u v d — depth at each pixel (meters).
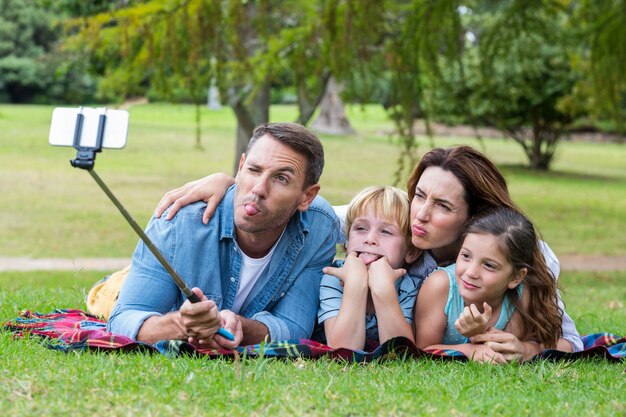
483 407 3.36
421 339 4.33
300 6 11.45
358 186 23.27
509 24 12.69
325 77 12.82
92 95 44.06
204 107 45.22
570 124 28.92
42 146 29.58
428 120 11.82
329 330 4.27
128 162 26.98
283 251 4.34
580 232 18.45
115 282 4.94
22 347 4.04
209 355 3.95
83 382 3.44
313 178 4.15
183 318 3.86
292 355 4.03
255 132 4.15
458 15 11.35
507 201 4.31
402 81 11.45
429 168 4.29
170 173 25.17
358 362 4.05
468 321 4.10
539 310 4.32
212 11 10.52
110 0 15.97
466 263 4.16
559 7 12.70
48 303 5.66
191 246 4.21
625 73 12.53
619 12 12.28
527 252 4.15
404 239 4.36
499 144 36.84
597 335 4.92
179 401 3.29
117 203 3.60
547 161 29.56
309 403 3.32
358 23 10.71
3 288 7.18
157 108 43.41
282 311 4.36
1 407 3.17
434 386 3.64
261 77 11.12
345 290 4.23
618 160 34.72
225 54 10.98
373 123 43.84
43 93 43.81
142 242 4.28
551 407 3.43
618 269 14.47
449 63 11.91
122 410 3.19
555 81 25.59
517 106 26.62
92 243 15.52
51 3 17.53
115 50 12.09
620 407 3.50
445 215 4.21
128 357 3.86
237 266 4.29
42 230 16.61
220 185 4.35
